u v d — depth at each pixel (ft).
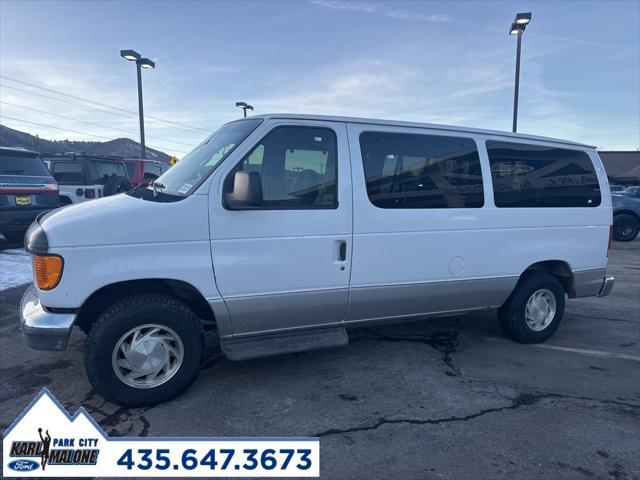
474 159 13.99
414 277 13.26
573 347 15.64
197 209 10.78
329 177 12.11
